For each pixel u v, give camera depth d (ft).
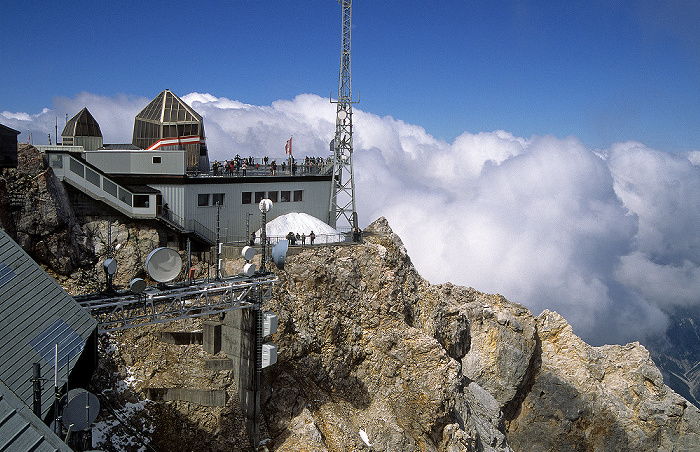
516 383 287.28
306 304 201.16
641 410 293.64
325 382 197.16
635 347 313.94
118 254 192.95
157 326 176.14
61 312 100.99
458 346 267.39
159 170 209.15
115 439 144.66
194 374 167.43
